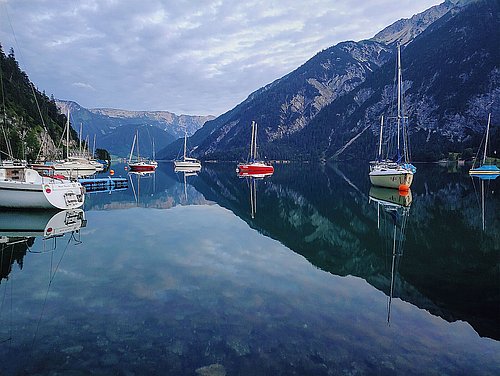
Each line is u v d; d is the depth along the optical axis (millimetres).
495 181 62531
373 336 8531
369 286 12383
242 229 22875
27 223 22438
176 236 20078
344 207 33906
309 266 14812
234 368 7105
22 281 12188
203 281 12430
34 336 8336
